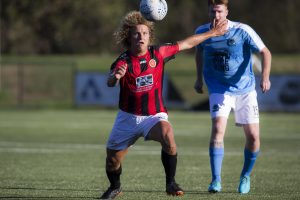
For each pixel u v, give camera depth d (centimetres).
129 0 16725
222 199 2594
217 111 2766
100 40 15300
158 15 2456
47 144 5159
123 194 2750
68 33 14650
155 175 3444
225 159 4241
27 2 13738
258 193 2783
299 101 8588
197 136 5881
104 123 7325
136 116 2439
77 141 5406
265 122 7456
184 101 9181
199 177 3369
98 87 9344
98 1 14600
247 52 2809
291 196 2689
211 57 2811
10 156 4359
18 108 9994
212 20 2728
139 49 2405
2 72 11375
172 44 2488
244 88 2795
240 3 18525
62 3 14112
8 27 14012
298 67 11962
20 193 2798
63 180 3247
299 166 3853
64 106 10050
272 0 18375
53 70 11512
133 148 4925
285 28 18238
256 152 2802
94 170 3659
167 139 2380
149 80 2431
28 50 14712
